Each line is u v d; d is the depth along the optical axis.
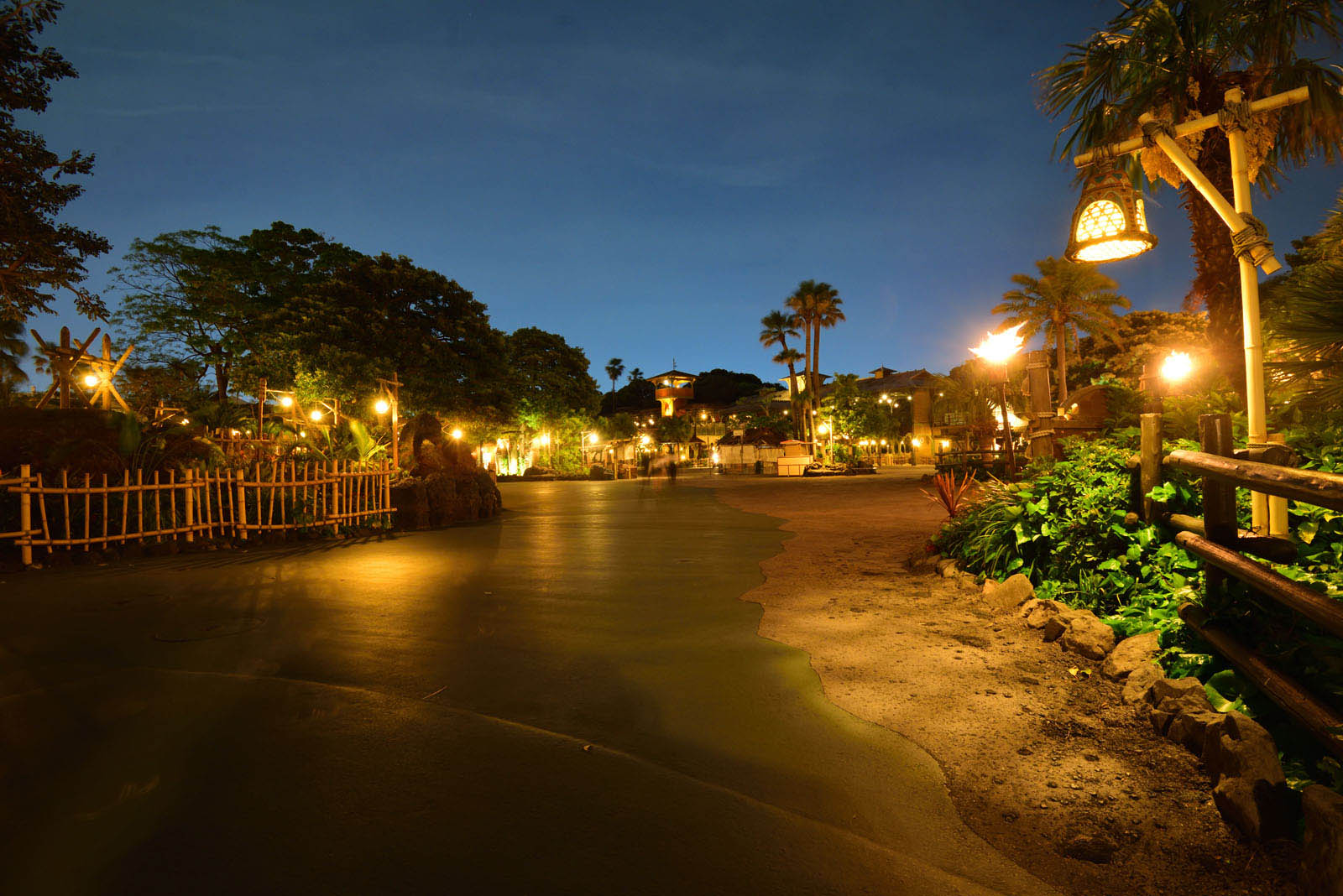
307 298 22.81
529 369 45.88
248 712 3.42
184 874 2.05
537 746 3.04
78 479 9.20
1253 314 3.75
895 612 5.41
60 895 1.93
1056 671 3.91
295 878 2.03
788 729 3.23
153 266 30.48
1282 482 2.55
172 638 4.93
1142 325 49.16
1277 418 5.95
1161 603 4.15
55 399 18.75
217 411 14.54
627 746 3.04
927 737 3.12
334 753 2.93
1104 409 10.82
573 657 4.43
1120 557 4.86
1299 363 3.88
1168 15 8.95
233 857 2.14
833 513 15.16
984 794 2.61
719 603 6.05
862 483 28.17
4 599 6.45
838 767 2.84
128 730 3.19
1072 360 47.06
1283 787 2.27
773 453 51.41
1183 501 4.46
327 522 11.74
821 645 4.59
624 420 62.06
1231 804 2.33
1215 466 3.27
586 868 2.11
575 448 49.81
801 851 2.23
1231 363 9.68
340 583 7.26
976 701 3.50
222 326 32.06
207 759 2.87
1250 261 3.67
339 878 2.04
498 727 3.26
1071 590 5.03
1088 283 38.88
